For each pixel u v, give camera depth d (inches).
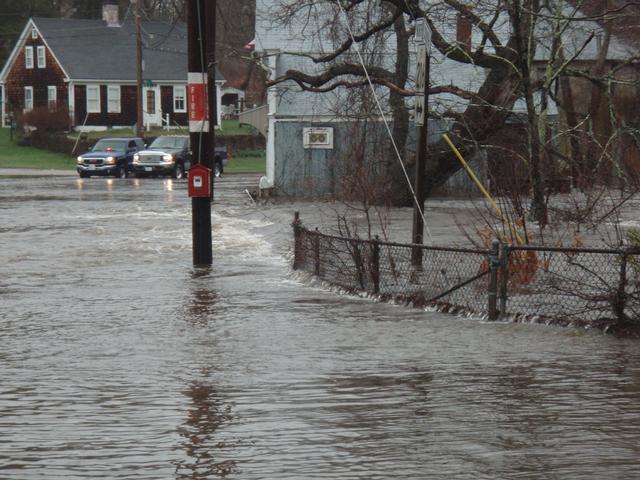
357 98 3644.2
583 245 1979.6
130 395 1051.3
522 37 2581.2
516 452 845.8
